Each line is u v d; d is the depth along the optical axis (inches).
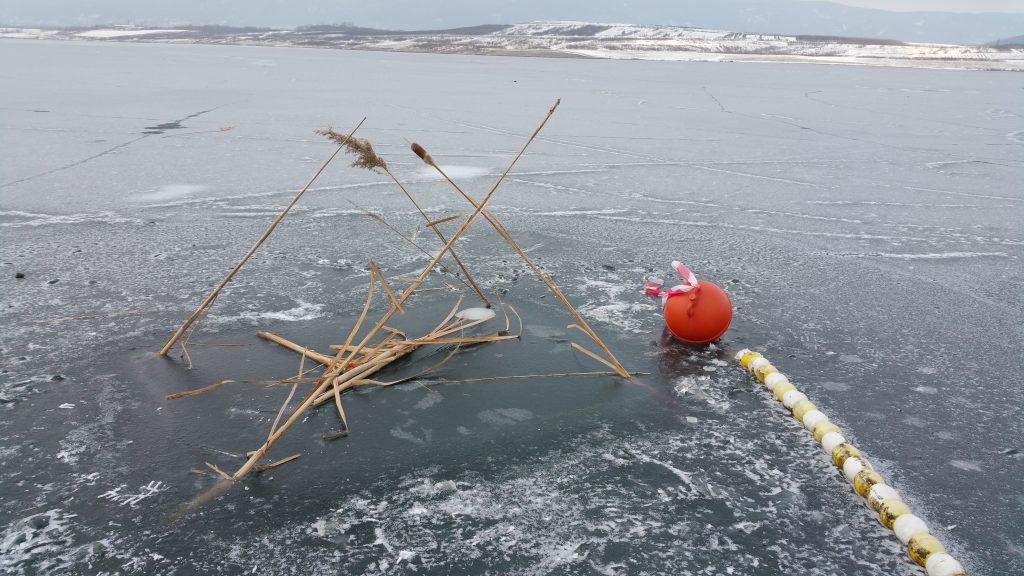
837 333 157.6
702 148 406.9
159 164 327.3
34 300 163.8
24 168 309.9
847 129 492.4
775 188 308.7
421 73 929.5
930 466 109.3
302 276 183.0
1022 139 457.7
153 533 90.7
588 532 92.2
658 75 987.9
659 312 166.1
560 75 940.6
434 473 103.7
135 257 195.5
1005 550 91.4
